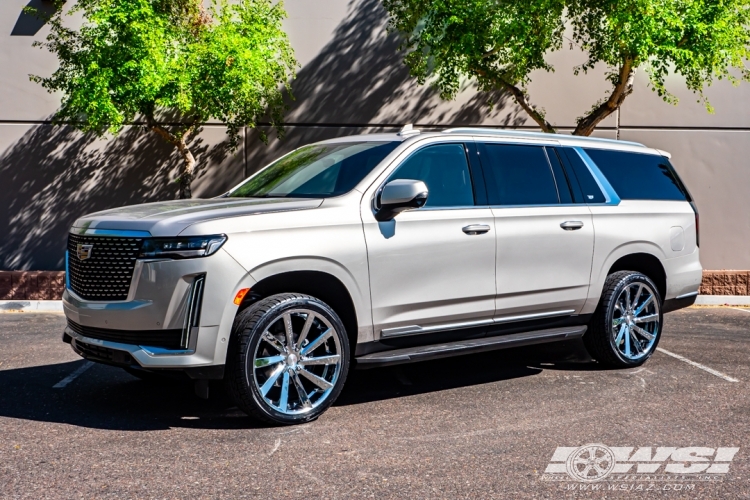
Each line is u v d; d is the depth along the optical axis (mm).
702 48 9523
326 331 5066
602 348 6688
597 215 6562
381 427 4945
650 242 6926
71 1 12555
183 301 4664
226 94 10086
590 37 10781
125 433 4746
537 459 4324
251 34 10391
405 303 5422
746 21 9984
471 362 7156
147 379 6180
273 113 12297
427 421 5102
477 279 5758
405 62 11602
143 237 4750
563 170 6547
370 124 13117
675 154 13555
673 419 5160
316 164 5996
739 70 13430
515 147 6316
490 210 5891
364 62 13070
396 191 5133
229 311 4711
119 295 4836
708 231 13633
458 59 10617
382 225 5332
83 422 4980
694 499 3768
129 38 9734
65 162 12797
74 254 5215
